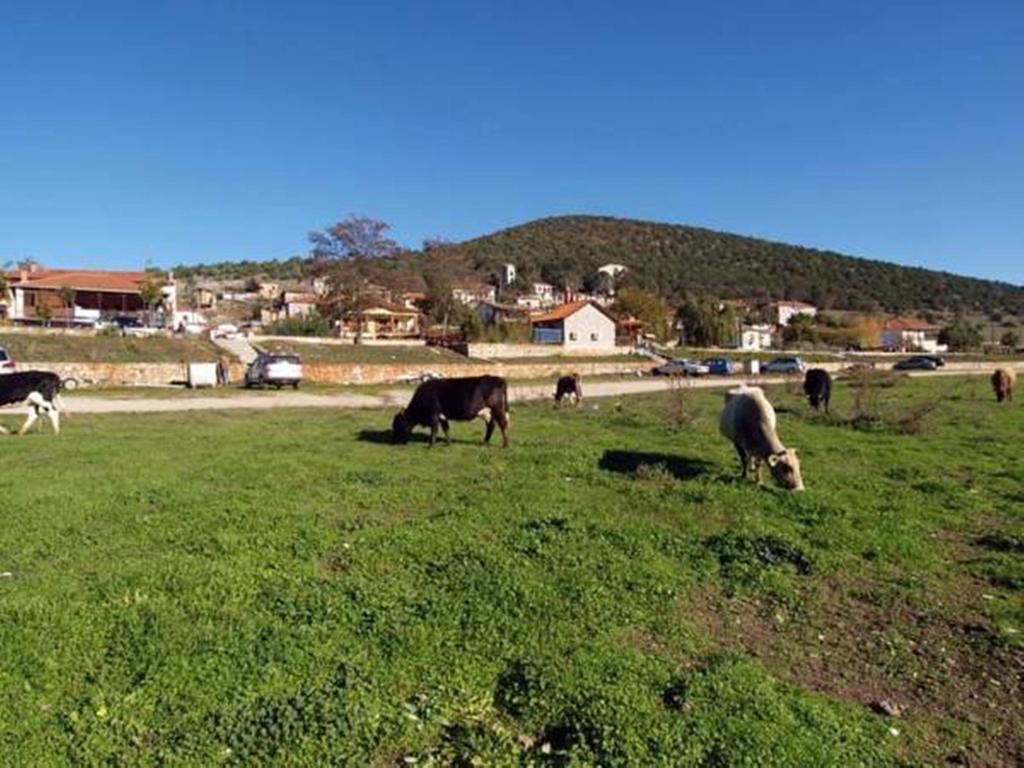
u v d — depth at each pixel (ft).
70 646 20.54
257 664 19.88
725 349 298.76
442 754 17.11
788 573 27.48
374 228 262.88
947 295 549.54
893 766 17.02
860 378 102.12
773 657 21.83
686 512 33.86
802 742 17.28
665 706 18.63
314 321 255.91
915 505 36.29
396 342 231.71
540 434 59.77
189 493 36.35
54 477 40.24
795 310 427.74
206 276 578.25
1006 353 301.43
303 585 24.72
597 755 16.94
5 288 237.04
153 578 24.81
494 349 224.12
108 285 253.65
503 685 19.72
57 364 138.41
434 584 25.17
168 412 84.69
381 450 50.90
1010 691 20.27
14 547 28.50
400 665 20.26
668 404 87.45
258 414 81.87
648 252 604.08
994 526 33.60
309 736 17.29
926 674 21.11
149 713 17.97
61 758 16.47
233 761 16.58
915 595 25.84
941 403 88.07
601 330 263.90
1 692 18.45
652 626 22.98
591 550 28.19
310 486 38.81
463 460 46.78
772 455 37.96
